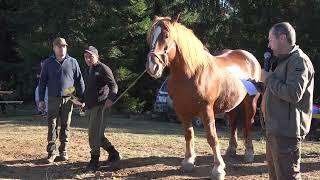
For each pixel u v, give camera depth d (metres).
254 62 7.20
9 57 22.94
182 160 6.84
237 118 7.11
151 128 12.17
